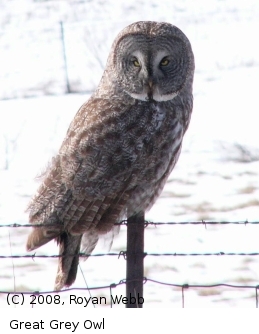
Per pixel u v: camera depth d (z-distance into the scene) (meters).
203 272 13.37
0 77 36.19
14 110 29.58
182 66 9.66
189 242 15.16
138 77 9.31
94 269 13.59
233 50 37.25
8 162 23.05
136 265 7.92
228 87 31.67
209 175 21.05
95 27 41.84
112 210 9.04
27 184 20.59
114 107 9.32
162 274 13.28
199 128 26.14
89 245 9.29
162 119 9.31
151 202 9.48
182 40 9.72
